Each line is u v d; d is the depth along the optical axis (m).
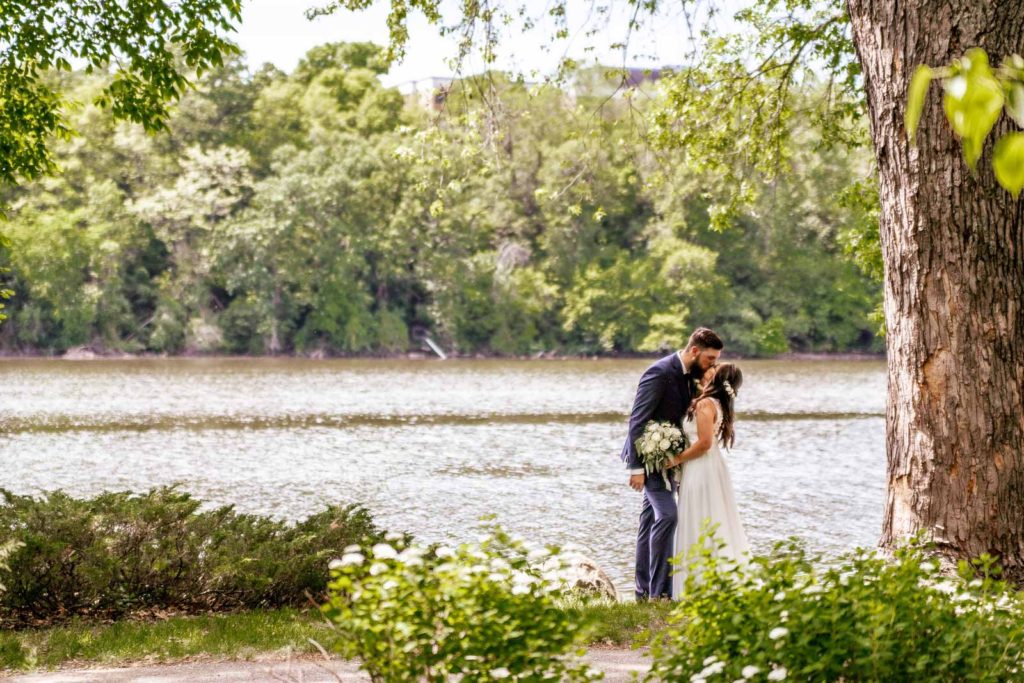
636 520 17.36
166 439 28.11
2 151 12.01
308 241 76.38
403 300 79.69
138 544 7.52
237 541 7.78
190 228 75.44
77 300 71.06
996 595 4.20
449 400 41.69
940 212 6.69
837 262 76.50
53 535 7.33
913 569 3.98
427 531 16.25
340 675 5.70
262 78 88.75
